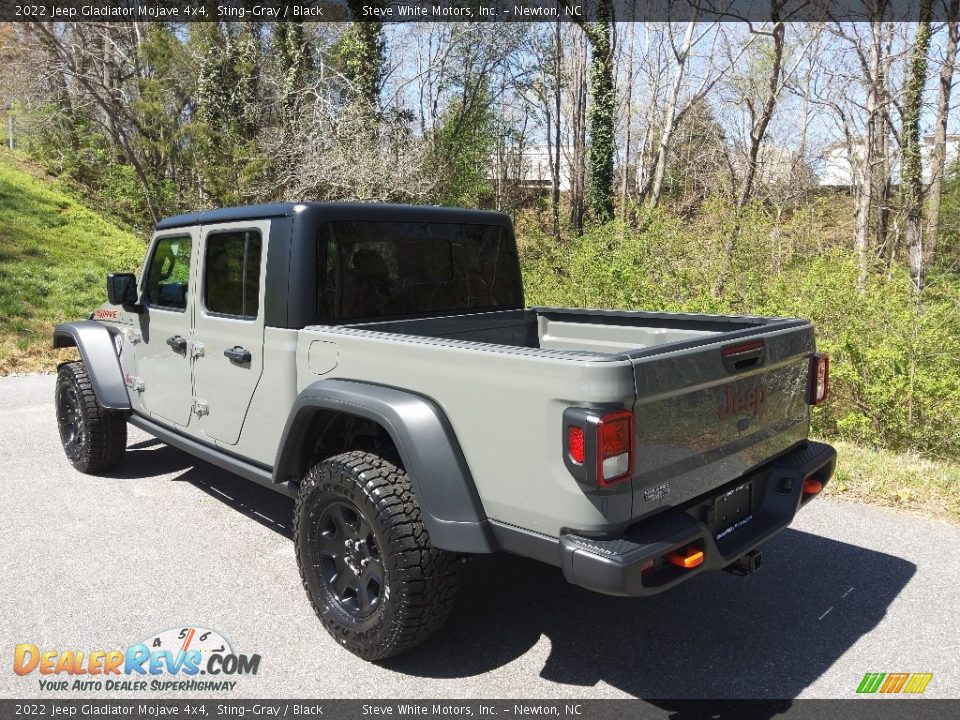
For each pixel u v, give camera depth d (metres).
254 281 3.71
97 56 23.88
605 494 2.44
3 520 4.58
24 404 7.79
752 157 18.09
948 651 3.17
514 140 36.72
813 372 3.48
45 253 18.58
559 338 4.61
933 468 5.45
